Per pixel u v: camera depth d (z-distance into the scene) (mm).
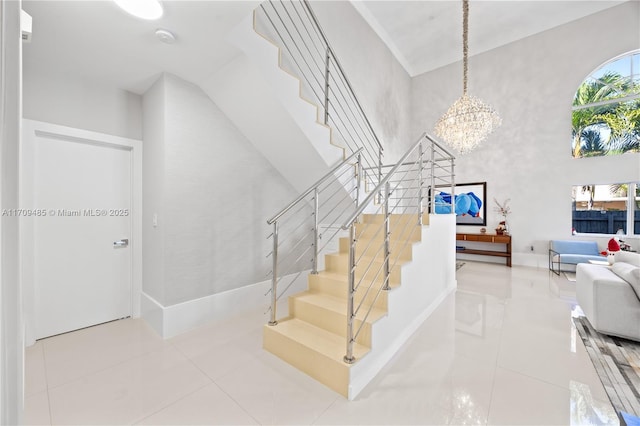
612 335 2412
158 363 2020
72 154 2516
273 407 1579
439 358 2072
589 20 5078
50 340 2348
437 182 6684
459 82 6500
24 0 1598
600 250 4965
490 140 6020
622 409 1532
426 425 1442
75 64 2320
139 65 2355
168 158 2480
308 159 3021
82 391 1704
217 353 2164
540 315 2906
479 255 6180
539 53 5539
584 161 5098
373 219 3342
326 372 1766
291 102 2541
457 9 5156
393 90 6203
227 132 2943
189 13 1757
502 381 1794
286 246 3594
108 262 2736
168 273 2488
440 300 3264
